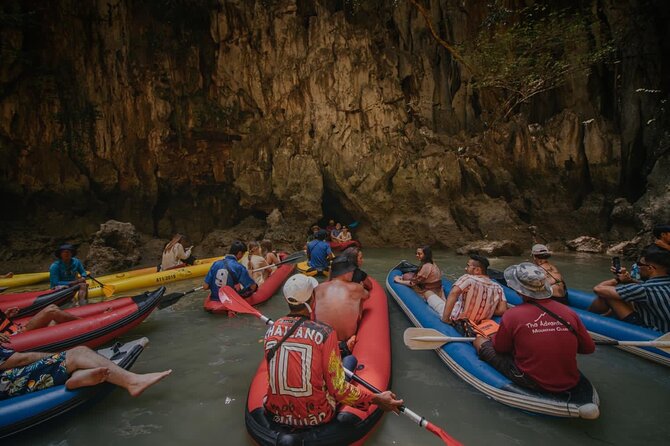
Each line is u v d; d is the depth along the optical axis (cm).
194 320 480
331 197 1388
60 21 1134
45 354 278
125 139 1234
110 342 401
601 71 1145
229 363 349
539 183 1196
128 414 265
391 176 1286
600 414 259
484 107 1308
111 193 1240
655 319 339
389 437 236
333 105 1284
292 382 198
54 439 237
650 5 1038
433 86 1328
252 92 1311
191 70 1298
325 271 711
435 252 1145
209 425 252
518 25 1188
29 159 1110
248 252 652
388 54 1327
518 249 1052
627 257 923
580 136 1137
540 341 247
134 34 1228
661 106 1022
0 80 1047
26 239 1045
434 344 328
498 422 251
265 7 1284
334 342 200
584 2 1132
